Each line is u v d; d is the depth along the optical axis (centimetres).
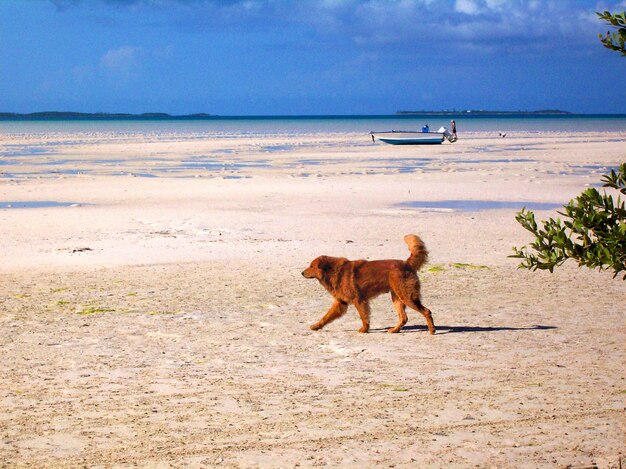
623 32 393
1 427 630
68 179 3312
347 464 546
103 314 1094
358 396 708
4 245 1717
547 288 1271
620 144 6153
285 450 574
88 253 1623
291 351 891
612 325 1001
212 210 2342
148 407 682
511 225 2022
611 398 689
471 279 1351
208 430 620
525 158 4644
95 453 571
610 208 421
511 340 924
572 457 551
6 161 4466
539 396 698
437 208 2391
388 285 977
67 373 796
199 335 971
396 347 902
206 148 5944
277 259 1555
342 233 1897
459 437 597
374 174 3575
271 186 3020
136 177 3422
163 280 1355
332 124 18462
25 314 1096
